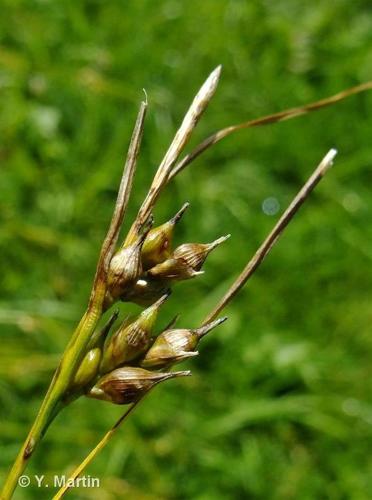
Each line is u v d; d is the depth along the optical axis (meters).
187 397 0.20
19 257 0.21
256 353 0.21
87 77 0.23
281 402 0.20
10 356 0.19
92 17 0.24
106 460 0.19
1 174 0.22
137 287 0.08
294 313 0.21
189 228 0.22
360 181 0.23
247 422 0.20
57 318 0.20
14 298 0.20
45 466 0.18
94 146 0.22
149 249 0.08
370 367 0.21
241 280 0.08
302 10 0.26
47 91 0.23
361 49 0.25
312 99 0.24
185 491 0.19
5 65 0.23
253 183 0.23
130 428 0.19
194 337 0.08
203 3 0.25
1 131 0.22
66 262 0.21
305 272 0.22
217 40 0.24
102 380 0.08
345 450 0.20
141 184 0.22
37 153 0.22
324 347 0.21
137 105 0.23
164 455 0.19
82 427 0.19
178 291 0.21
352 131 0.24
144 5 0.24
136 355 0.08
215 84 0.08
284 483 0.20
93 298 0.08
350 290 0.22
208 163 0.23
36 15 0.24
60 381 0.08
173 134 0.23
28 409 0.19
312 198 0.23
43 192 0.22
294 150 0.24
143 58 0.24
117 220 0.08
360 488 0.20
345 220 0.23
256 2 0.25
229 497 0.19
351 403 0.21
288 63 0.25
